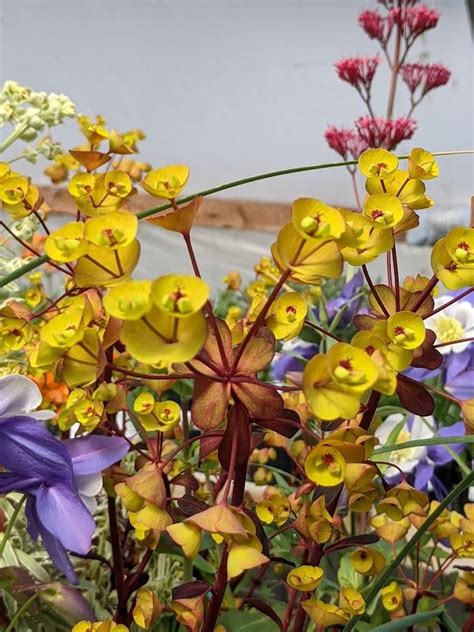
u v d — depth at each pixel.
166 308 0.22
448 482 0.73
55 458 0.34
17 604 0.46
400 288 0.33
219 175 2.43
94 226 0.26
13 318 0.36
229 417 0.29
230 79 2.36
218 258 2.37
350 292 0.73
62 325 0.29
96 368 0.30
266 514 0.35
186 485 0.38
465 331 0.62
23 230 0.58
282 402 0.28
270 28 2.30
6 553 0.47
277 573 0.56
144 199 1.62
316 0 2.25
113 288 0.23
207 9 2.29
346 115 2.31
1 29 2.27
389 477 0.59
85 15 2.27
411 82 1.14
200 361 0.29
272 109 2.37
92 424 0.34
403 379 0.33
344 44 2.27
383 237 0.30
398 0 1.12
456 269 0.29
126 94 2.36
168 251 2.29
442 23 2.08
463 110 2.15
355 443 0.29
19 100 0.56
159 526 0.30
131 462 0.58
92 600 0.51
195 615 0.33
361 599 0.35
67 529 0.34
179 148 2.42
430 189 2.16
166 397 0.58
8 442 0.35
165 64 2.34
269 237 2.39
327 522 0.33
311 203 0.25
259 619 0.42
